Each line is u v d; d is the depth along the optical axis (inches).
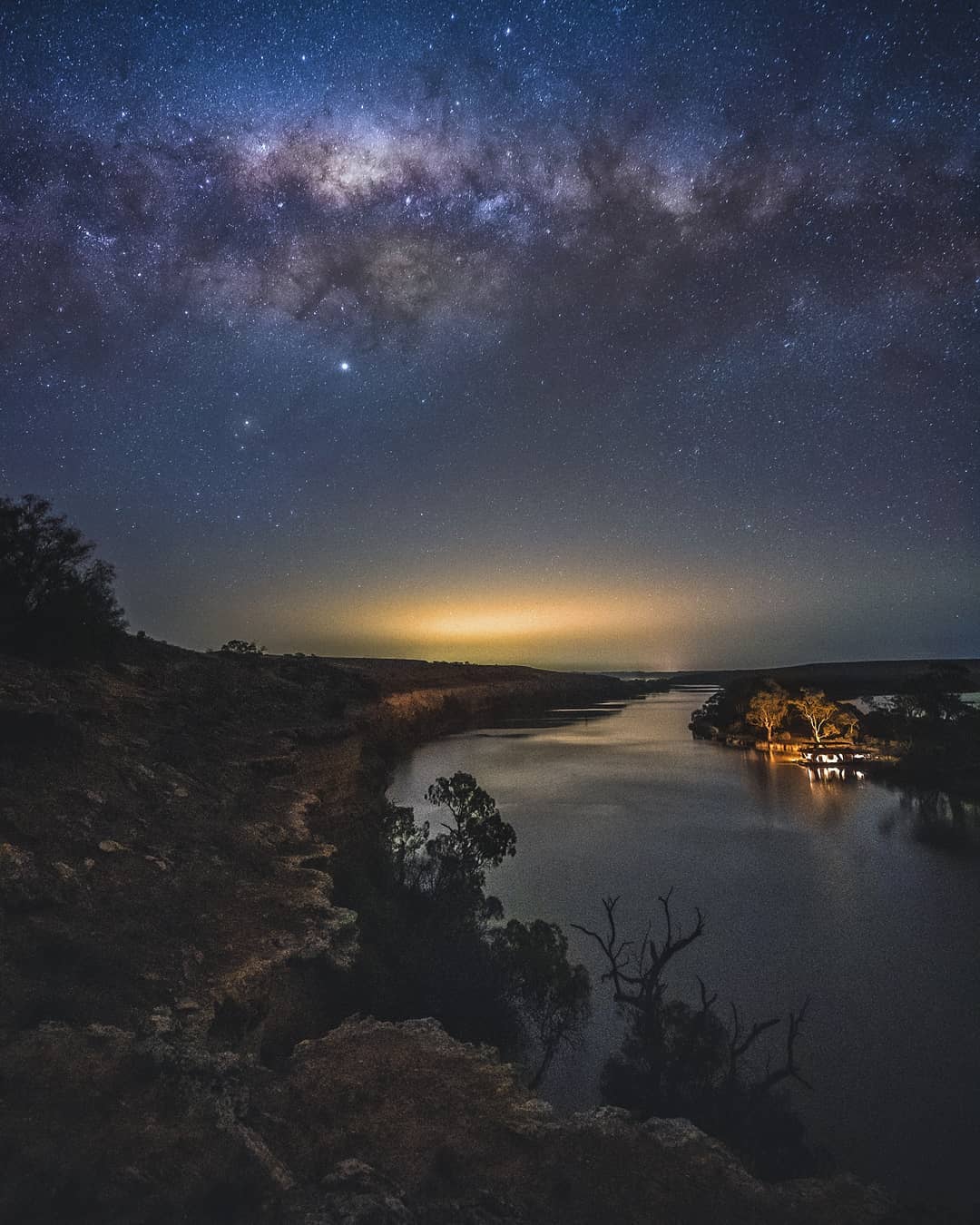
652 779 3472.0
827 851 2039.9
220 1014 556.4
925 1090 869.8
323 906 788.0
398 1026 592.1
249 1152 352.2
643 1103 785.6
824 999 1131.3
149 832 831.7
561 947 1027.9
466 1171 406.9
